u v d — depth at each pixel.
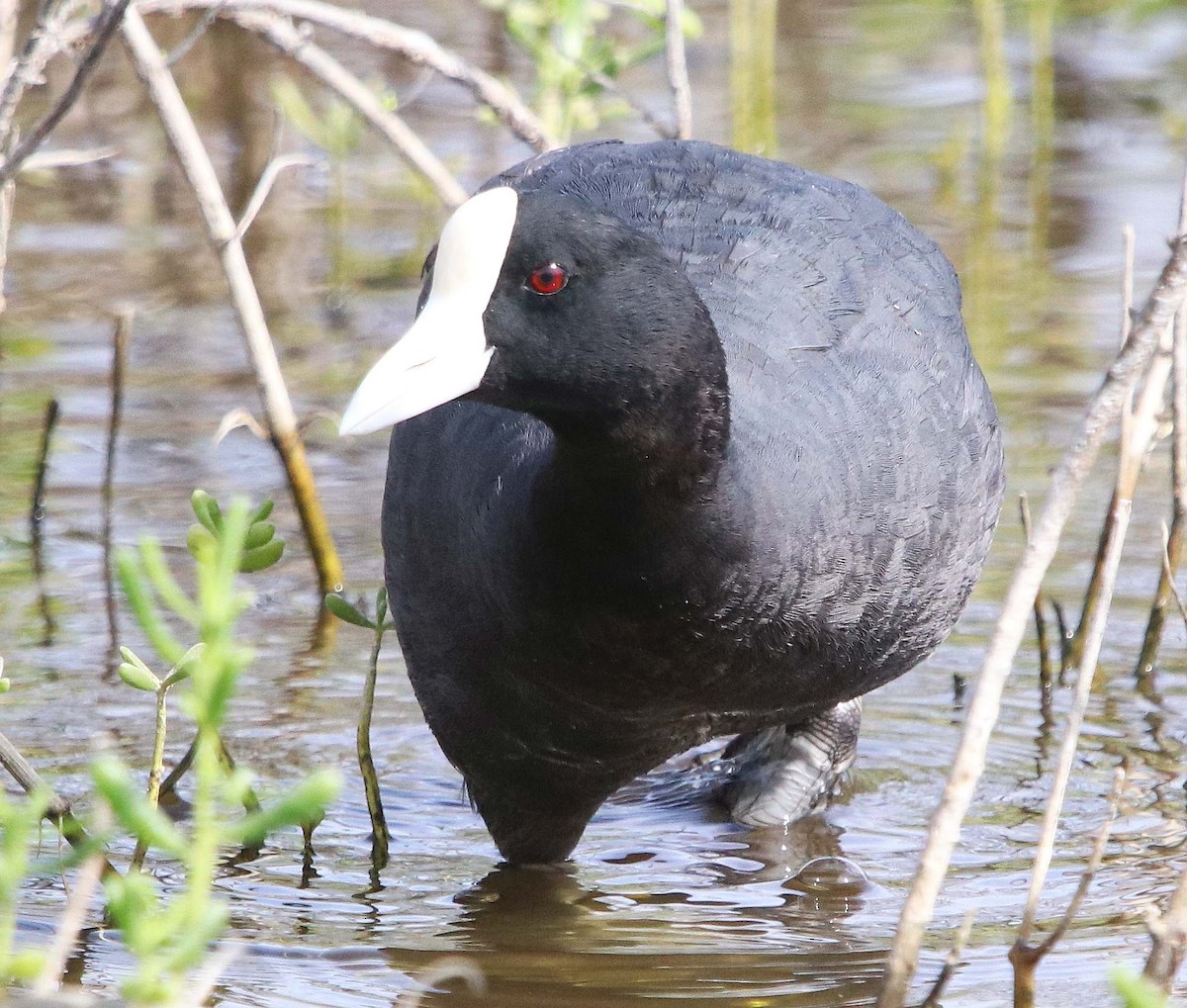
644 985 8.06
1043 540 6.77
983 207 19.30
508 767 8.88
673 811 10.23
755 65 20.42
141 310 16.84
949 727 10.84
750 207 9.18
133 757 10.12
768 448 7.91
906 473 8.36
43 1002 5.18
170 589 5.31
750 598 7.83
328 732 10.63
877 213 9.65
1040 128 20.91
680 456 7.38
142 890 5.28
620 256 7.18
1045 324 16.14
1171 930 6.78
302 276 17.89
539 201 7.24
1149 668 11.16
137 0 11.69
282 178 20.45
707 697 8.24
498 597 7.93
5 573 12.38
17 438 14.26
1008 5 25.12
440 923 8.71
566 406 7.27
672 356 7.21
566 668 7.98
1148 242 18.20
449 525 8.27
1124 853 9.22
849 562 8.12
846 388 8.35
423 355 7.07
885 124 21.81
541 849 9.30
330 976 8.12
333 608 9.45
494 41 23.31
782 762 10.06
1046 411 14.34
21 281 17.52
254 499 13.43
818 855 9.53
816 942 8.50
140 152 21.22
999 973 8.02
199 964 8.16
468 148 20.62
